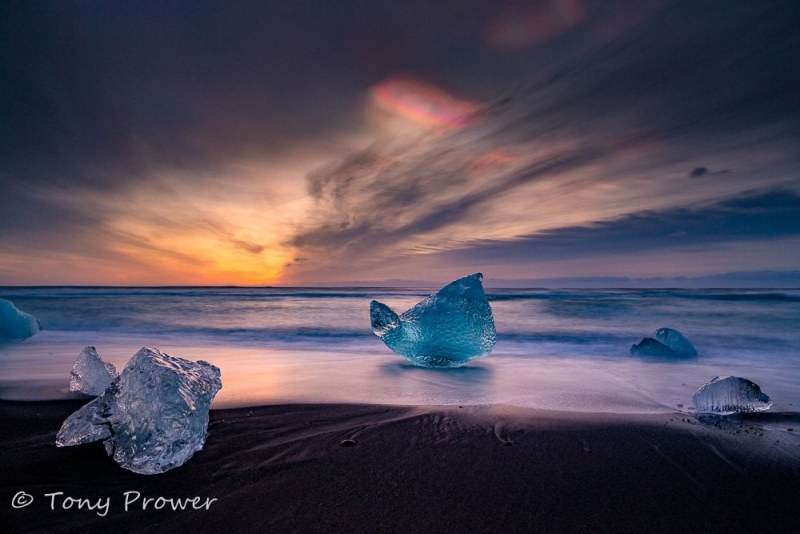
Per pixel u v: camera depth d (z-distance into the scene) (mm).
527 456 2699
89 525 1909
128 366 2785
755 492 2264
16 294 24500
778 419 3500
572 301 17203
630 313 13477
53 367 5133
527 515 2021
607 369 5617
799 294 18812
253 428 3158
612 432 3146
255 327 10844
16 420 3184
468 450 2791
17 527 1884
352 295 28938
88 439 2654
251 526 1917
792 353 7219
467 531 1894
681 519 2004
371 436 3023
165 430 2471
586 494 2227
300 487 2271
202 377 3059
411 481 2352
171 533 1860
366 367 5645
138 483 2281
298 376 5012
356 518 1986
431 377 5012
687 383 4789
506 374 5242
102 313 14008
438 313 5496
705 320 11633
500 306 15914
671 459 2672
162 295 26156
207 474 2404
